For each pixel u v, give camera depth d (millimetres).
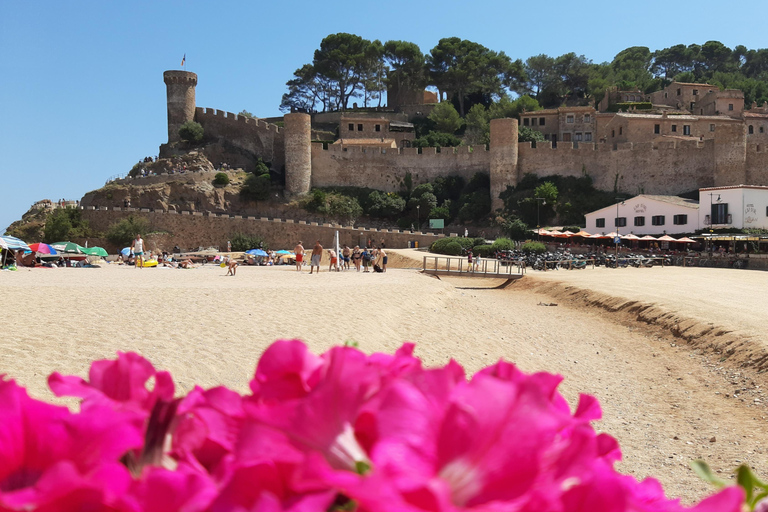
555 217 86500
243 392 9320
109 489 977
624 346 19781
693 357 17453
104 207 84500
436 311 21078
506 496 848
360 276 32219
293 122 94750
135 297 16906
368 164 97812
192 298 17297
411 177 97562
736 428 11281
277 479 944
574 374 15586
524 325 22688
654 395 13891
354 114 119875
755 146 84375
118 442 1053
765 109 112688
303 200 93312
